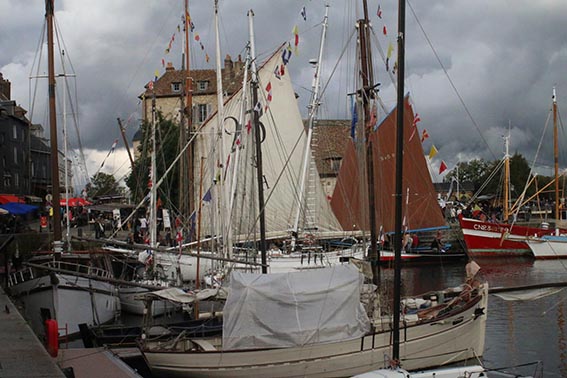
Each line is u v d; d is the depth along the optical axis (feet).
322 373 69.92
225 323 68.69
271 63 148.46
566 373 75.66
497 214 279.90
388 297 83.56
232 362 68.08
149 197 137.28
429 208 170.30
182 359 68.59
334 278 70.69
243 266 110.63
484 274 172.86
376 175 131.64
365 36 92.89
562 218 255.70
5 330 66.54
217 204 118.93
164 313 110.52
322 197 153.28
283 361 68.69
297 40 107.76
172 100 268.41
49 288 94.17
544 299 121.29
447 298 86.58
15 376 49.19
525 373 75.61
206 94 253.44
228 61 247.70
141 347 70.95
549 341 90.07
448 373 62.34
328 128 223.10
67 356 70.33
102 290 101.86
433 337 76.74
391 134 141.38
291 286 68.95
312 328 69.05
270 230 144.56
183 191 143.74
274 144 146.51
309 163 149.07
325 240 150.82
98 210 221.25
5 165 260.83
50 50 104.63
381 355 72.59
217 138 125.49
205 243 130.93
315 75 141.49
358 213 148.15
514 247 209.26
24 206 192.13
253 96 108.58
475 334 80.79
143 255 121.49
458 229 227.81
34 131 317.42
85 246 143.23
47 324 65.05
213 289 79.46
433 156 95.04
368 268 87.92
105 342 80.28
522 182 361.30
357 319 71.67
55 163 102.94
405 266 193.26
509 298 74.90
